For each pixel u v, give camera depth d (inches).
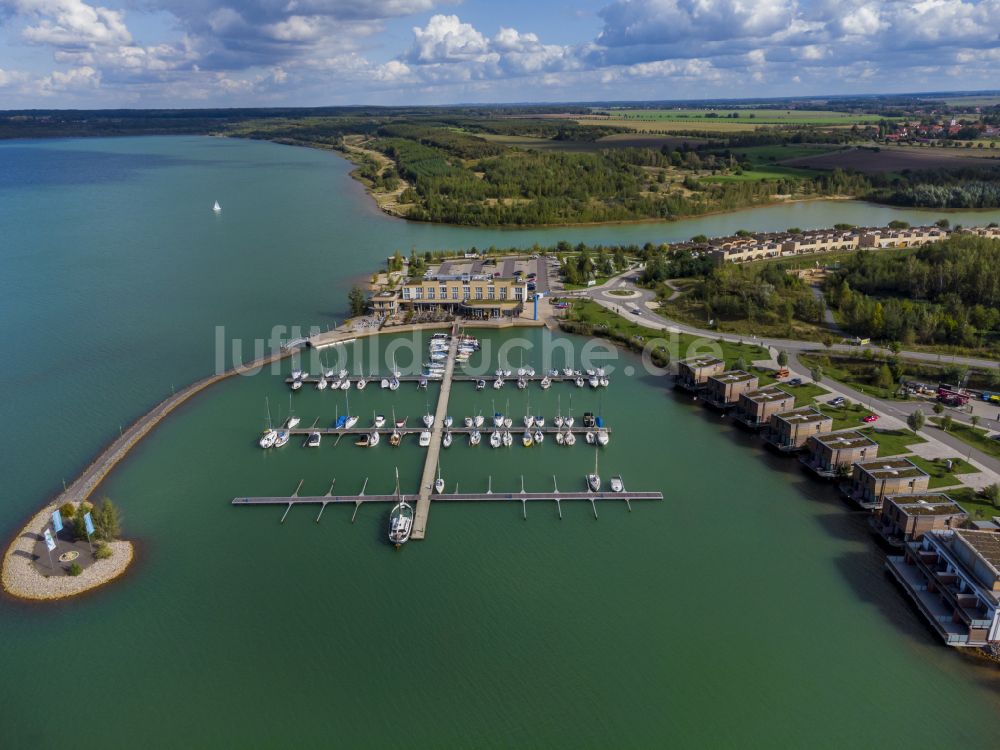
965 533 4232.3
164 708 3609.7
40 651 3946.9
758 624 4190.5
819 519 5191.9
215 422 6638.8
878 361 7672.2
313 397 7194.9
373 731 3489.2
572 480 5708.7
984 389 7003.0
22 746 3420.3
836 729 3518.7
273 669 3843.5
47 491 5408.5
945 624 4050.2
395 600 4365.2
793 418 6082.7
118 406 6894.7
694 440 6387.8
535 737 3469.5
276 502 5319.9
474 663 3895.2
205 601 4323.3
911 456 5674.2
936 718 3577.8
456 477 5733.3
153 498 5378.9
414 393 7303.2
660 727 3526.1
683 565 4704.7
